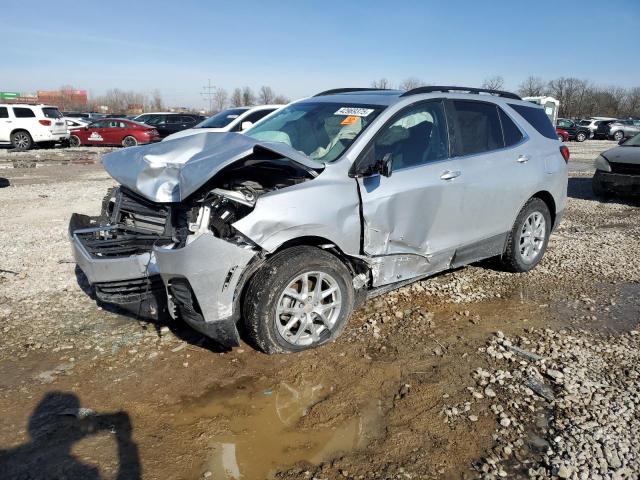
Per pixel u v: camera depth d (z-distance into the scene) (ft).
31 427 9.62
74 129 76.33
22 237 21.95
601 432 9.50
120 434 9.48
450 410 10.20
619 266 18.84
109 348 12.42
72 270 17.66
